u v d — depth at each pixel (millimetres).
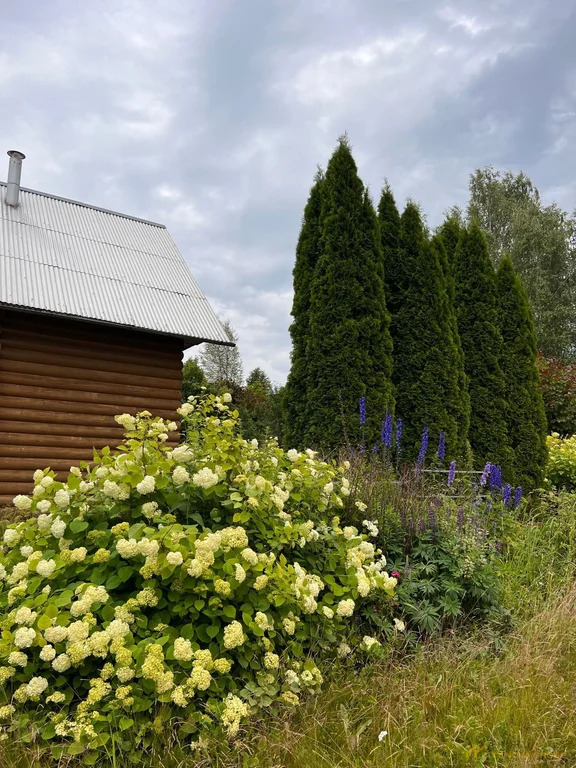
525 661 2816
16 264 6418
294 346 7188
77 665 2109
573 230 24375
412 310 7535
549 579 4086
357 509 3732
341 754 2127
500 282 8875
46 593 2271
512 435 8273
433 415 7195
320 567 2949
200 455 2859
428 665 2812
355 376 6480
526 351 8617
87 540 2539
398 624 2936
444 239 9414
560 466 8516
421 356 7383
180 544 2275
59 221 7789
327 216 7078
